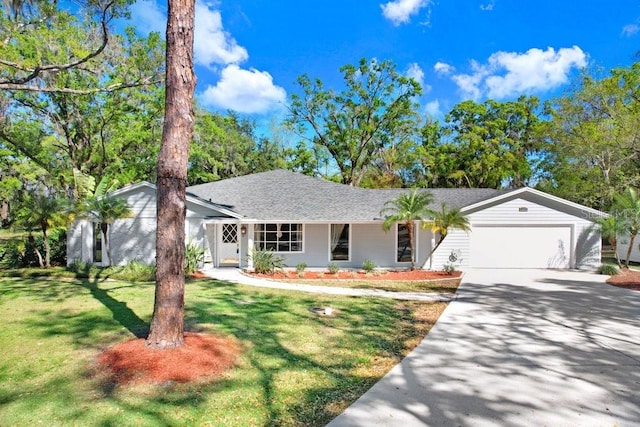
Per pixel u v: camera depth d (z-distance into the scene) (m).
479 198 19.64
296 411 4.38
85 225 16.83
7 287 12.38
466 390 4.92
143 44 20.83
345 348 6.68
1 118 19.81
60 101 21.72
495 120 36.25
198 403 4.47
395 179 36.03
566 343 6.97
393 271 16.75
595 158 25.53
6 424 3.99
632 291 12.30
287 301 10.68
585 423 4.09
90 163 23.83
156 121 24.17
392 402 4.57
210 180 30.83
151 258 16.92
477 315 9.15
